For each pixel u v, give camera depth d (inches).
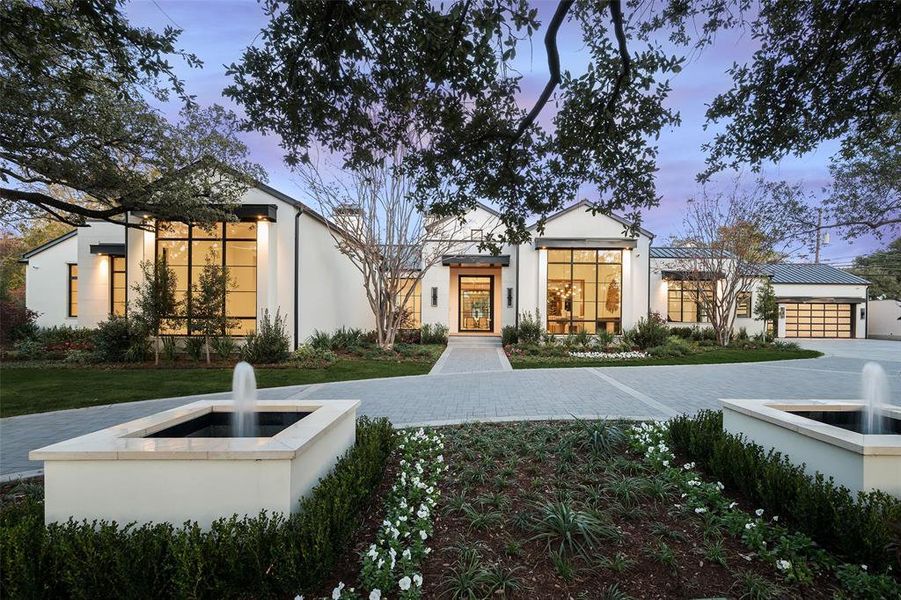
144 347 479.2
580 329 685.9
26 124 268.4
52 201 321.1
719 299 748.0
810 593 95.6
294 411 164.7
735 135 182.4
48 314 703.7
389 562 98.9
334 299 635.5
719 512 130.6
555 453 183.5
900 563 92.9
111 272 634.2
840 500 110.9
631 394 338.6
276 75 137.3
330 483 120.3
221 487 106.3
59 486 106.6
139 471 106.4
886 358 593.3
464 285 823.7
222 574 90.6
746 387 367.9
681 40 157.5
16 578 85.8
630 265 668.7
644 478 151.7
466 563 106.0
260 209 511.5
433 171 177.8
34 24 159.2
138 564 88.0
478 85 138.6
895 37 140.9
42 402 302.0
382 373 438.6
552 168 180.9
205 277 466.0
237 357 501.0
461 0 116.6
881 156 292.4
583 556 108.2
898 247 453.1
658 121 161.2
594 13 148.0
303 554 92.4
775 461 136.4
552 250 687.7
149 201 367.6
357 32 121.2
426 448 189.8
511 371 457.4
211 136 374.3
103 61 176.2
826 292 990.4
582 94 160.2
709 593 96.5
